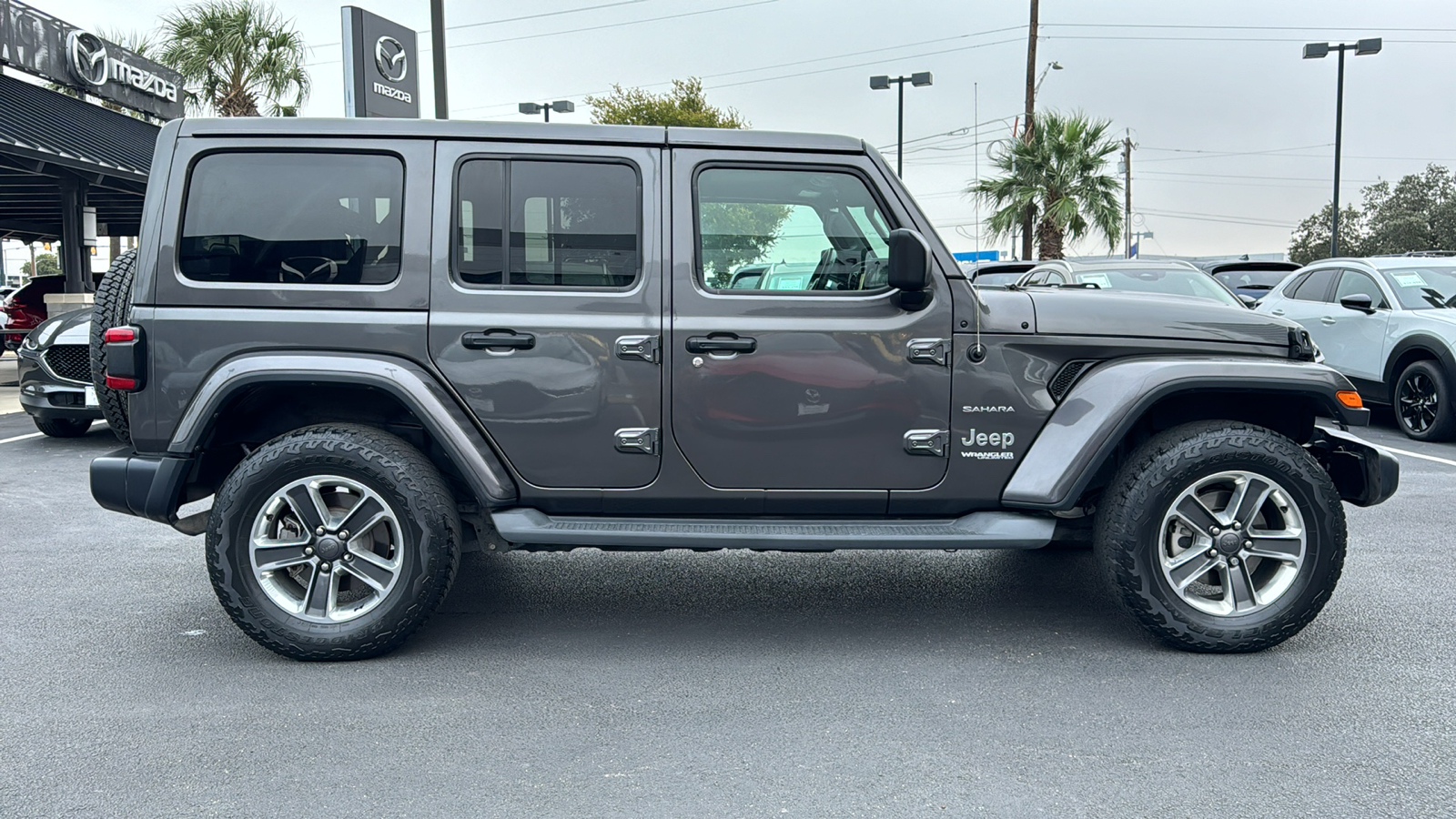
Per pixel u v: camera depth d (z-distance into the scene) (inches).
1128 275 373.1
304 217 147.9
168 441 147.6
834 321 149.6
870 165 151.3
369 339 146.7
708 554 215.5
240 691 139.5
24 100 637.3
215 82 950.4
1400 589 185.0
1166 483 145.9
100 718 130.4
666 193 149.4
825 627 167.2
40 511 254.8
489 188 148.6
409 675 145.5
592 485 150.9
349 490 148.4
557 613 174.6
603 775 114.9
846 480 151.7
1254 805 107.5
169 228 146.6
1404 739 123.4
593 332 148.2
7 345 673.0
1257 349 154.8
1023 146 1008.2
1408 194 2487.7
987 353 150.6
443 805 108.0
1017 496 149.9
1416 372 363.6
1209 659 150.9
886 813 106.3
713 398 149.5
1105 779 113.5
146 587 189.0
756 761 118.5
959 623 168.9
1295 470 145.8
